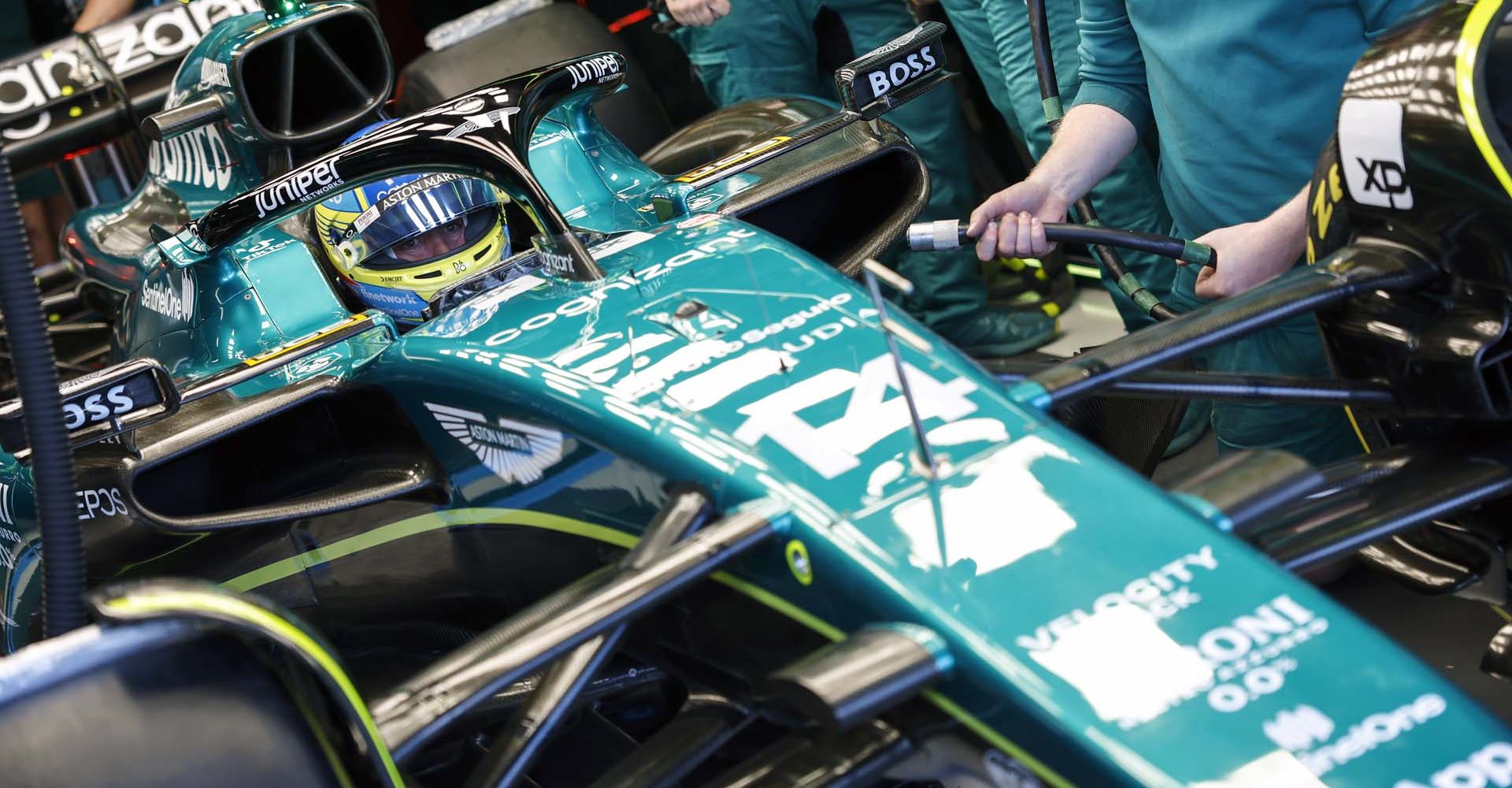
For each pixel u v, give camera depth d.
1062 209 2.54
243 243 2.79
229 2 4.18
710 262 2.10
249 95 2.99
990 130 4.67
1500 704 2.27
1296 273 1.89
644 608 1.51
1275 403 1.83
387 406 2.24
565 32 4.24
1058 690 1.35
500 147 2.27
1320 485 1.57
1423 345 1.79
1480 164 1.73
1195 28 2.38
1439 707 1.30
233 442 2.49
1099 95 2.67
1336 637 1.37
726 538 1.56
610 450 1.82
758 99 3.28
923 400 1.70
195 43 4.17
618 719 2.37
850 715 1.35
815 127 2.76
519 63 4.11
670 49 5.42
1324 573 2.69
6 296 1.52
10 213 1.51
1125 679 1.35
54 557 1.57
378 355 2.22
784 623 1.64
